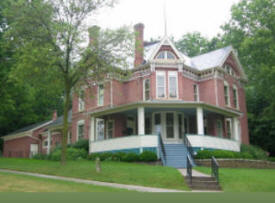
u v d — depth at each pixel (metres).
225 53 33.41
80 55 20.66
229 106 32.50
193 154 22.95
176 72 29.52
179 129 27.41
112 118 29.25
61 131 38.12
